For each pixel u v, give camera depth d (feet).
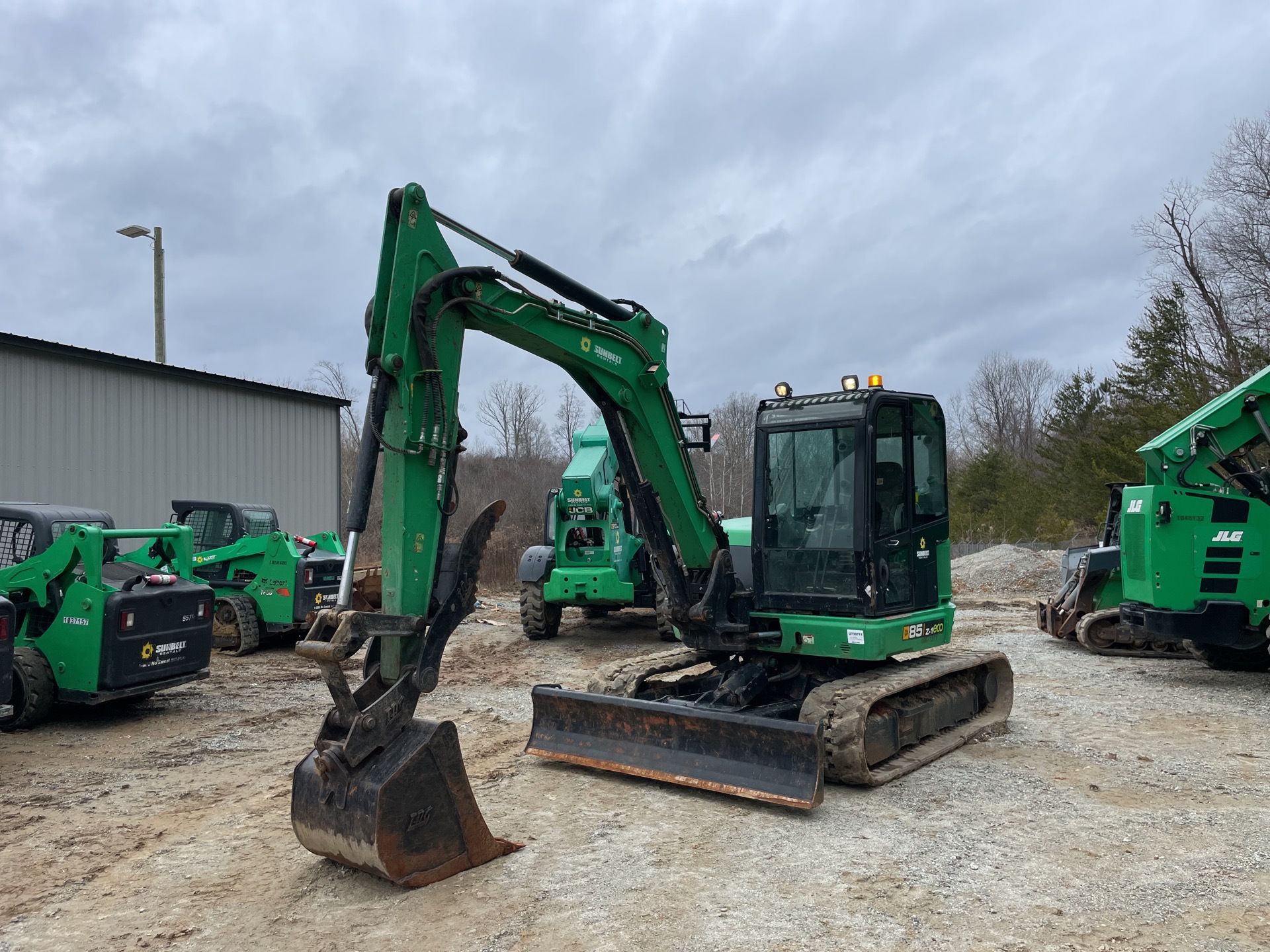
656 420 20.39
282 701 30.25
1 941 12.75
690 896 13.80
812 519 21.36
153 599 26.73
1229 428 30.12
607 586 42.01
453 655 40.81
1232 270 94.89
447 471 15.29
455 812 14.74
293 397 60.29
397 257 14.84
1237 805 18.20
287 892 14.21
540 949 12.10
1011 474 117.91
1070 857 15.33
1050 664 37.01
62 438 45.11
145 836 17.19
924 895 13.74
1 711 26.45
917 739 21.85
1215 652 34.76
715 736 19.02
